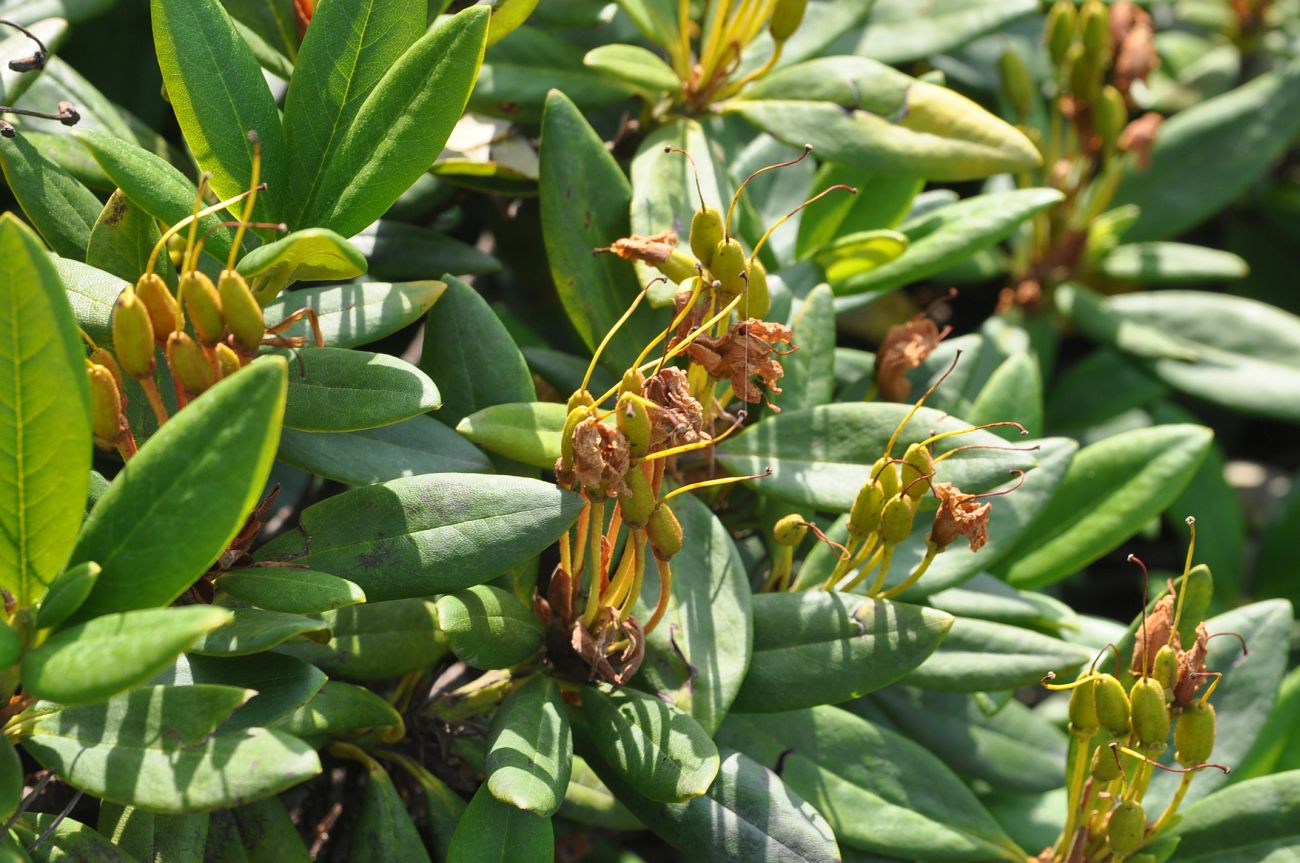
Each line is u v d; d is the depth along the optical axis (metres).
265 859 1.09
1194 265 1.47
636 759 1.07
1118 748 1.09
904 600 1.17
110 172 1.06
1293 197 1.76
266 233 1.09
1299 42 1.80
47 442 1.00
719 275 1.10
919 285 1.56
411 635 1.12
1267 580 1.55
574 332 1.34
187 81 1.08
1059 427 1.54
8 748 1.02
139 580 1.01
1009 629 1.16
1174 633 1.10
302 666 1.05
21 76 1.15
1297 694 1.25
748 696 1.11
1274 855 1.15
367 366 1.07
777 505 1.18
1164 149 1.56
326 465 1.09
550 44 1.24
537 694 1.08
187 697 1.01
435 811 1.12
